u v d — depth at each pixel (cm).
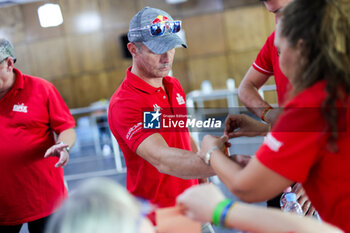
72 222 47
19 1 562
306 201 137
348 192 82
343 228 85
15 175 181
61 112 195
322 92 78
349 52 78
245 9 899
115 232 47
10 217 184
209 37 920
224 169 96
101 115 703
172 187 154
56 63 948
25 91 185
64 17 933
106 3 927
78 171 565
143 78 150
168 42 142
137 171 155
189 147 166
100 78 955
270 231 68
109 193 51
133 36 145
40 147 186
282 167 80
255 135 131
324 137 78
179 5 915
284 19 86
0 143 179
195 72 936
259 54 173
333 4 79
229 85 761
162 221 76
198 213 75
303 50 82
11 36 925
